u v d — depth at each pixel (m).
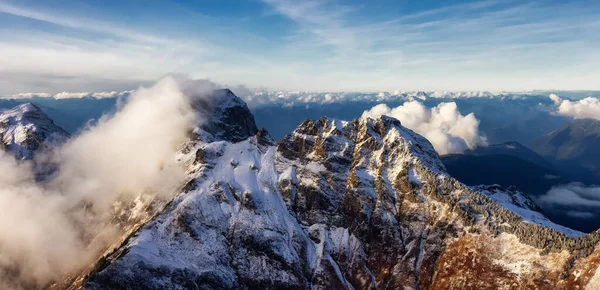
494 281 172.62
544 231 178.88
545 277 162.00
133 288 168.88
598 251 155.00
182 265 192.25
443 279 187.38
